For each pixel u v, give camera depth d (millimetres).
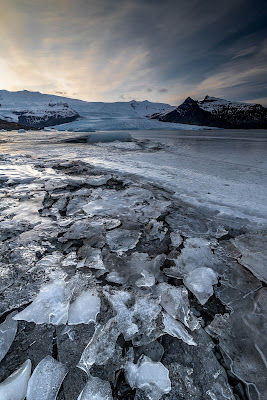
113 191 3953
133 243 2219
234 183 4160
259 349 1155
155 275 1752
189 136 19109
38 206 3203
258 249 2070
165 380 995
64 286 1573
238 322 1320
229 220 2688
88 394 928
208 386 986
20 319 1297
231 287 1619
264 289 1590
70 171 5605
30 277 1659
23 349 1133
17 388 941
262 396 949
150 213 2963
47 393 939
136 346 1161
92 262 1877
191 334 1244
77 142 14727
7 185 4293
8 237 2281
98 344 1150
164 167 5852
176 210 3051
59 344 1159
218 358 1121
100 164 6469
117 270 1791
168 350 1147
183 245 2188
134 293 1530
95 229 2500
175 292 1538
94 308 1387
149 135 21219
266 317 1354
